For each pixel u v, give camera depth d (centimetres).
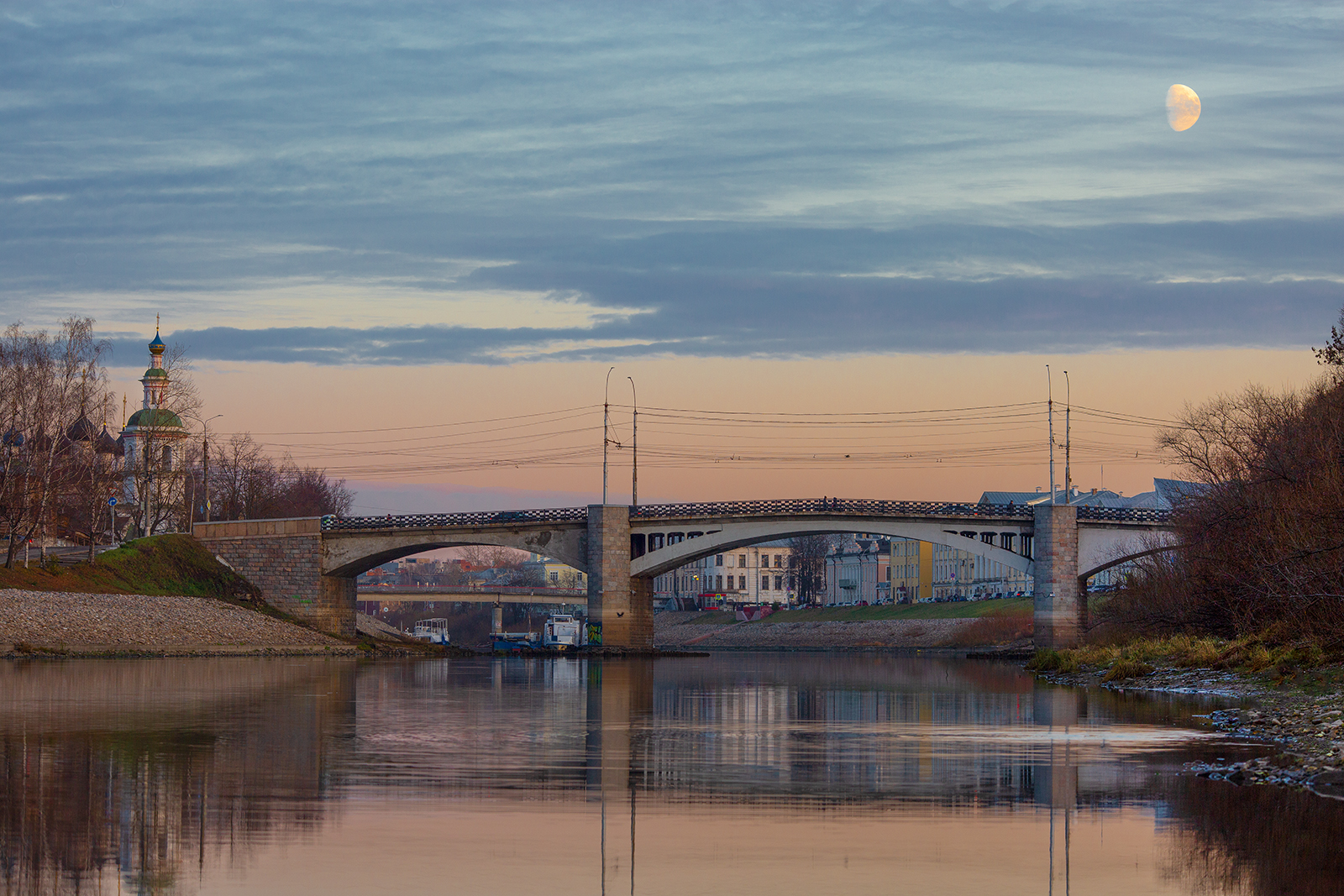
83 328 12181
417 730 4016
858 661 12181
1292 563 6475
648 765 3156
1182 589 8725
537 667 10225
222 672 8056
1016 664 11156
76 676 7212
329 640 13212
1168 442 9669
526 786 2778
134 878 1889
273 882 1872
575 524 13738
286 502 19212
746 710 5016
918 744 3659
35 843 2119
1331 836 2233
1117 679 6950
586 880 1903
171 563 13300
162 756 3250
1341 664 5841
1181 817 2419
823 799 2620
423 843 2147
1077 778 2916
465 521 13912
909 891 1858
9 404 11694
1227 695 5628
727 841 2192
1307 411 7631
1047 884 1895
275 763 3114
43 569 11888
